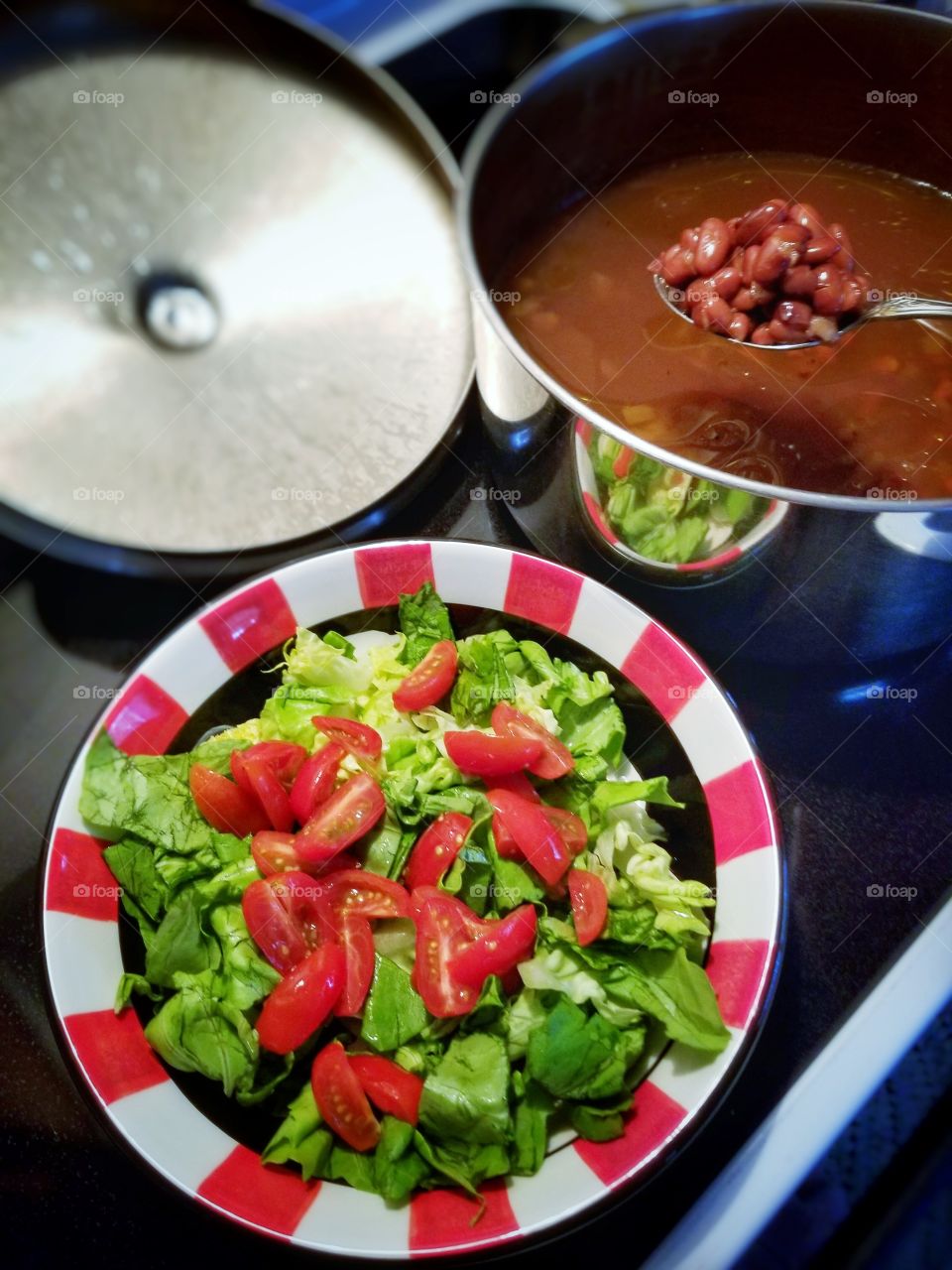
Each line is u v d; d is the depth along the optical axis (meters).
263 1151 0.27
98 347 0.43
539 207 0.41
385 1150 0.27
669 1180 0.28
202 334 0.44
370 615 0.35
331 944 0.29
